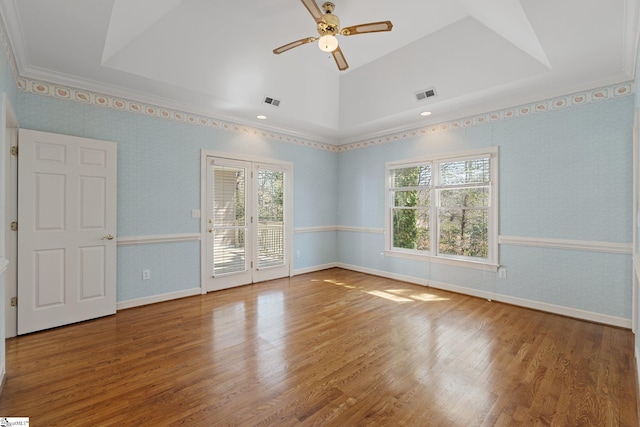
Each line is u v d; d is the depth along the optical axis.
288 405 1.86
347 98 4.69
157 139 3.83
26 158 2.87
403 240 5.06
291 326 3.10
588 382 2.11
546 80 3.22
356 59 3.93
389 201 5.21
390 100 4.25
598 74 3.07
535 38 2.51
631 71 2.91
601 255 3.20
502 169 3.89
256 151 4.84
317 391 2.01
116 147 3.43
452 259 4.36
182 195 4.05
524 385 2.08
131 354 2.49
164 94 3.68
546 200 3.54
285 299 4.02
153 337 2.82
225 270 4.51
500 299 3.91
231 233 4.58
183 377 2.16
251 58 3.59
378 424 1.71
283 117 4.53
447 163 4.45
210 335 2.87
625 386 2.06
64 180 3.08
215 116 4.34
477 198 4.16
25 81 2.97
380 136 5.31
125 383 2.08
